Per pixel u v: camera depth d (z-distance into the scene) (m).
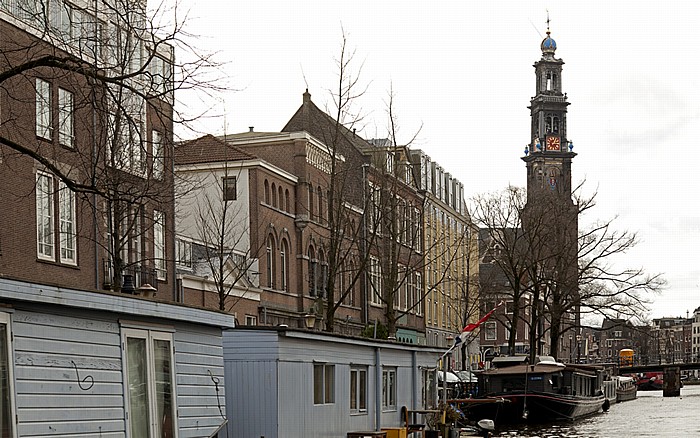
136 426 14.42
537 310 67.75
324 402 21.73
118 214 25.20
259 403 19.08
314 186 56.22
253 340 19.20
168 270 38.72
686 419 57.12
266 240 48.31
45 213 31.91
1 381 11.52
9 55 29.41
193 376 16.39
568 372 54.91
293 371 19.92
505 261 67.31
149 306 14.62
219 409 17.33
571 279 64.88
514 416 51.19
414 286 78.81
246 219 49.12
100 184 22.12
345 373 23.11
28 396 12.01
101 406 13.52
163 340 15.41
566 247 65.06
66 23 31.00
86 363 13.27
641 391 135.88
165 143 20.28
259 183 49.62
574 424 52.59
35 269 31.02
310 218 55.47
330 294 35.62
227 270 43.75
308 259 55.41
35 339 12.22
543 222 65.12
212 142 50.53
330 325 35.28
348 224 46.22
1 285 11.31
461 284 83.81
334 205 50.16
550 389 52.19
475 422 45.59
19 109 30.16
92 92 17.62
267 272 50.66
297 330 19.81
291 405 19.72
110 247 31.73
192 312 15.99
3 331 11.62
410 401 28.44
